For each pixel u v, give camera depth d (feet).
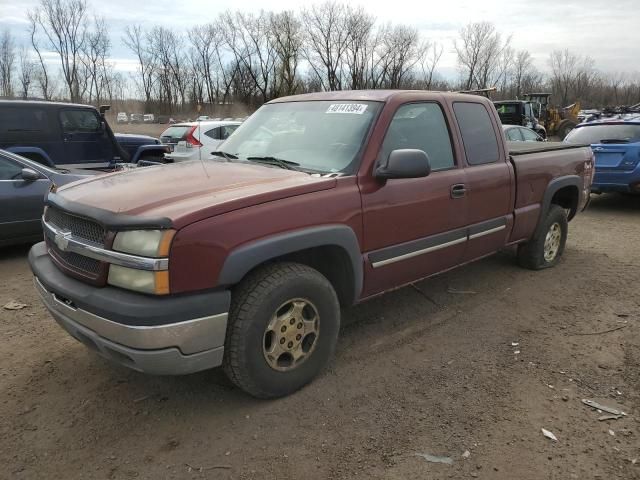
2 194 20.25
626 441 9.45
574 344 13.24
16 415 10.17
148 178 11.18
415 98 13.23
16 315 14.93
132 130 124.98
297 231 10.07
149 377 11.57
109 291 9.06
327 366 12.05
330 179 10.86
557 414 10.25
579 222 28.68
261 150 13.17
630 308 15.60
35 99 31.37
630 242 23.82
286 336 10.41
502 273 18.72
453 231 13.89
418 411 10.36
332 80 162.09
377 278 12.14
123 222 8.86
